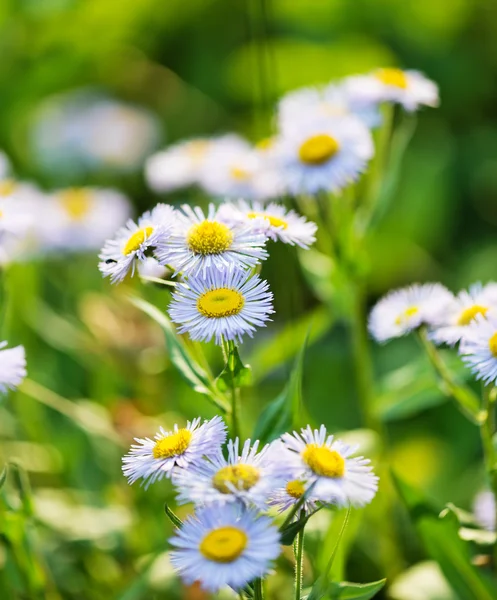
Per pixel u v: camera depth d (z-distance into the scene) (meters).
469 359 0.49
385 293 0.95
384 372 0.83
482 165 1.03
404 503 0.54
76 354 0.71
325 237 0.61
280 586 0.57
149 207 1.02
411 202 0.99
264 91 0.64
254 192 0.64
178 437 0.47
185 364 0.51
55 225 0.74
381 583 0.48
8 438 0.68
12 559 0.55
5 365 0.47
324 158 0.59
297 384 0.51
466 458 0.75
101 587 0.61
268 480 0.45
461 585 0.54
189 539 0.45
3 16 1.01
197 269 0.48
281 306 0.68
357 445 0.46
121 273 0.48
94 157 0.99
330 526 0.53
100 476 0.66
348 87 0.61
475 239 1.00
